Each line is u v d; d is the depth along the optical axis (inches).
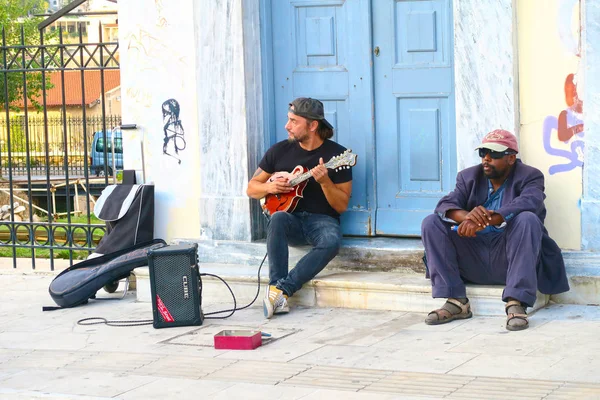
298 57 280.8
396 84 268.8
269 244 252.5
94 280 274.2
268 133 284.5
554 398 168.4
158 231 295.6
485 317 234.1
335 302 254.7
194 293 242.4
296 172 258.5
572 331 215.9
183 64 288.2
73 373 202.8
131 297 286.5
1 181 674.2
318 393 179.2
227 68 278.5
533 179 230.7
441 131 264.8
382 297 248.7
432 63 264.1
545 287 231.9
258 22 281.4
